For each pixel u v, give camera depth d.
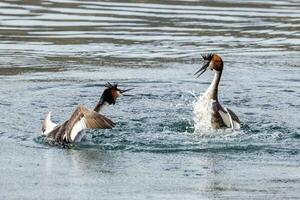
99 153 13.87
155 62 21.67
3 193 11.52
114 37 24.36
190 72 20.66
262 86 19.12
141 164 13.24
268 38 24.80
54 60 21.64
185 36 24.66
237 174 12.72
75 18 26.84
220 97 17.94
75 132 14.06
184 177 12.51
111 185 12.00
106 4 29.47
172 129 15.41
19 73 20.11
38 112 16.39
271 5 30.55
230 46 23.62
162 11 28.42
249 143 14.56
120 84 19.17
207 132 15.27
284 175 12.70
